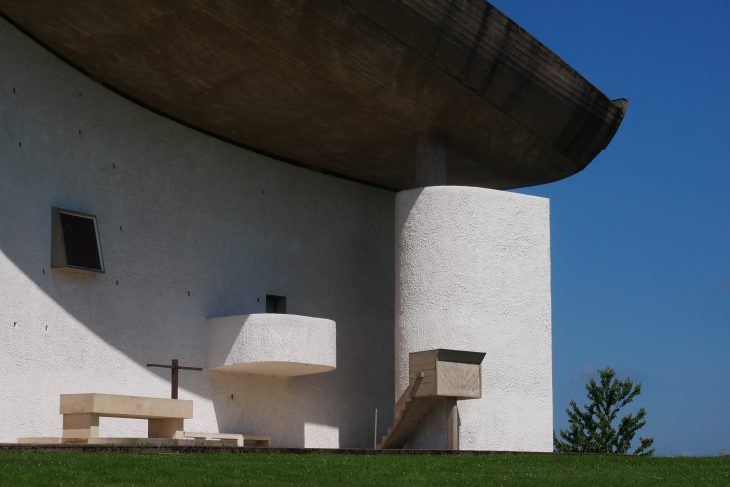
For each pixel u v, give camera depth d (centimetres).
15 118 2077
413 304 2464
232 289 2514
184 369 2253
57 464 1423
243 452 1777
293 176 2708
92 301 2202
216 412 2423
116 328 2244
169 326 2359
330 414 2662
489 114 2430
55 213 2142
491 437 2411
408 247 2491
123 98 2339
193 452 1711
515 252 2509
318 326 2439
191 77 2247
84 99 2245
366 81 2262
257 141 2575
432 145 2511
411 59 2214
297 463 1592
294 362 2378
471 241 2464
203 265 2458
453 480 1488
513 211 2525
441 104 2375
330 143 2584
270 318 2373
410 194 2503
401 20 2123
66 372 2122
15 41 2091
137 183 2342
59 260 2125
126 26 2061
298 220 2695
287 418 2566
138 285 2308
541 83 2412
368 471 1549
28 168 2097
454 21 2191
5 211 2036
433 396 2247
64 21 2058
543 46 2367
